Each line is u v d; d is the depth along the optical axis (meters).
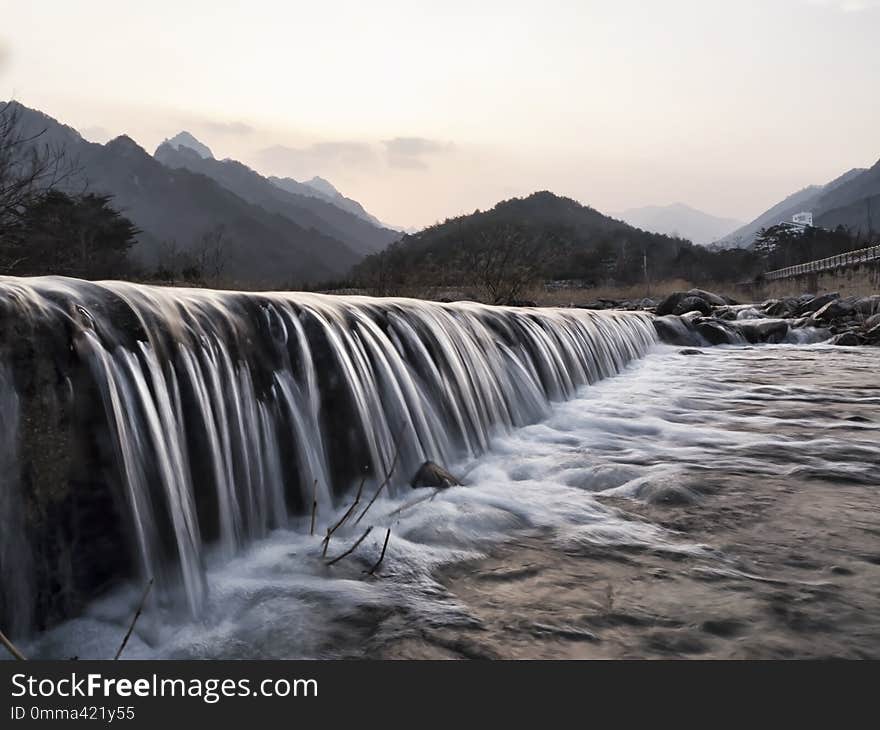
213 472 3.40
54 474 2.60
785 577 3.06
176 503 3.08
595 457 5.55
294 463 3.99
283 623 2.68
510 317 8.55
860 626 2.60
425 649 2.48
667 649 2.45
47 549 2.55
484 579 3.08
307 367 4.29
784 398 9.15
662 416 7.70
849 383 10.74
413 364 5.46
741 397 9.27
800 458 5.46
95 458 2.73
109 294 3.21
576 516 3.98
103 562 2.70
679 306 24.98
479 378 6.54
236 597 2.95
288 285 25.48
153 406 3.09
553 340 9.34
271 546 3.52
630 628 2.61
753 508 4.08
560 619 2.69
